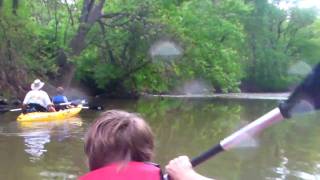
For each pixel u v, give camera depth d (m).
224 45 36.75
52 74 27.44
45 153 10.89
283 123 17.16
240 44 44.53
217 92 39.00
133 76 31.12
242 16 43.50
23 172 9.20
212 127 16.28
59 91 19.31
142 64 30.64
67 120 16.95
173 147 12.14
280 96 38.25
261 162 10.30
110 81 31.45
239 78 44.03
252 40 49.69
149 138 1.97
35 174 9.05
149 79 31.36
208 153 2.35
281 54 50.62
